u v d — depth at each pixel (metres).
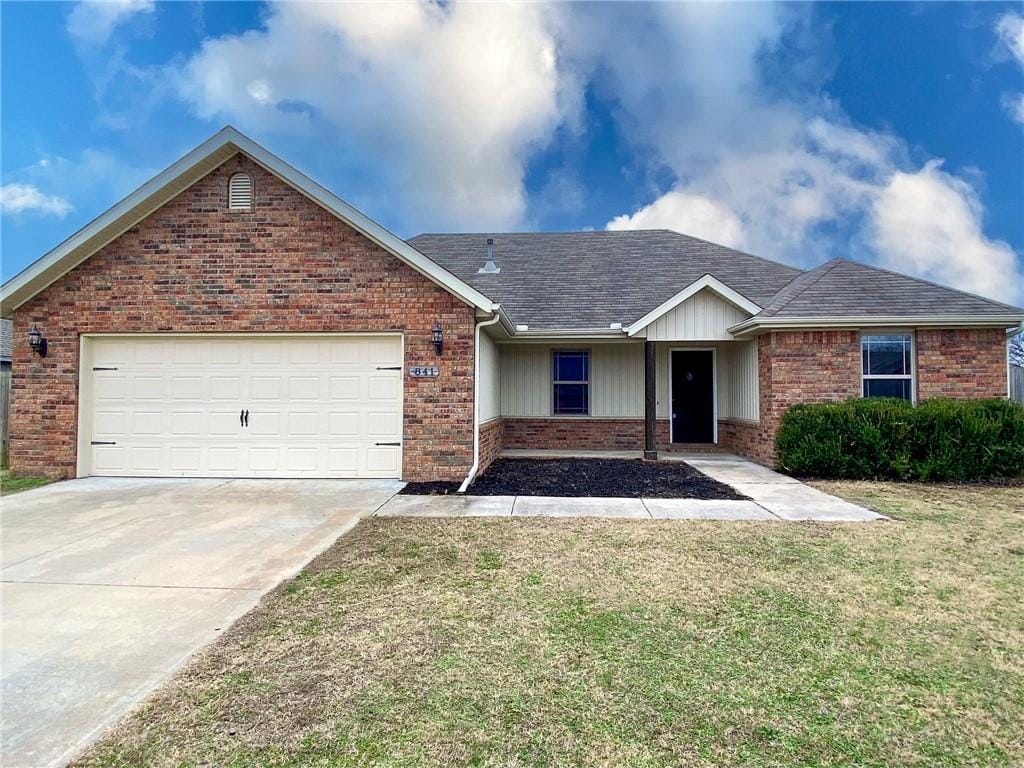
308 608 4.20
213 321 9.45
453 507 7.54
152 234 9.52
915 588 4.55
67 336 9.59
